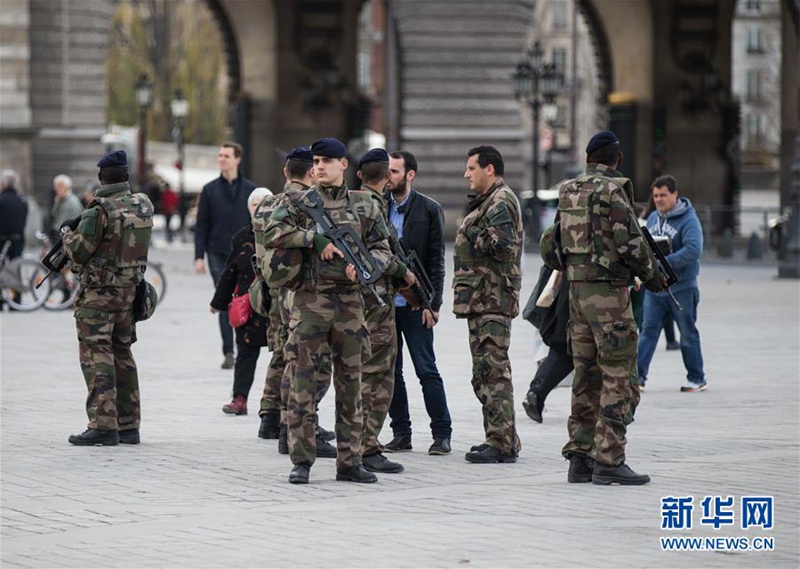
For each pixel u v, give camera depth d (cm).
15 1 10294
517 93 10575
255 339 3400
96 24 10562
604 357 2572
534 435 3152
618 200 2559
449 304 6328
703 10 11212
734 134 11375
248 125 11600
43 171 10506
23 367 4266
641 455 2866
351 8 11631
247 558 2056
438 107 10844
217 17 11750
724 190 11356
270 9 11469
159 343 4847
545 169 13012
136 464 2819
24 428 3241
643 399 3666
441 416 2936
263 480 2656
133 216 3047
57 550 2120
